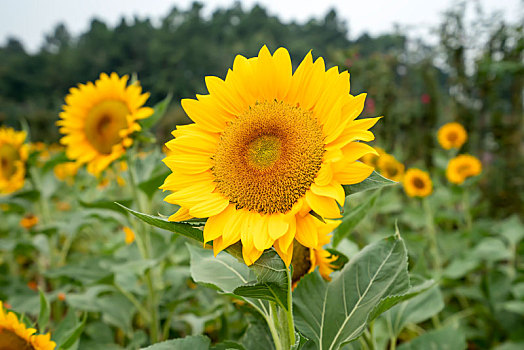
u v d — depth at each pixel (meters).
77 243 6.25
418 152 9.37
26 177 4.53
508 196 7.09
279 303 1.56
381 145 7.79
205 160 1.68
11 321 1.85
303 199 1.49
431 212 5.64
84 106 3.78
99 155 3.79
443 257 5.03
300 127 1.57
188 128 1.72
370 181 1.43
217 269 1.93
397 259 1.82
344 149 1.45
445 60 9.23
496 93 8.41
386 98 9.29
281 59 1.65
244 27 97.50
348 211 2.29
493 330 3.96
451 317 3.99
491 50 8.24
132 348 2.87
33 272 5.54
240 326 3.32
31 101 78.69
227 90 1.71
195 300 4.02
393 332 2.25
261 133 1.61
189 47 83.81
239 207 1.57
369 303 1.72
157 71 81.94
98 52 87.69
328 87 1.54
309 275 1.88
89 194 5.02
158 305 3.42
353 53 9.83
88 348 2.93
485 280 4.09
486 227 5.74
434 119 9.52
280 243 1.44
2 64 87.12
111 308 3.32
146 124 3.47
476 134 8.90
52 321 4.01
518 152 8.08
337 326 1.72
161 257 3.21
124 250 3.93
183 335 3.77
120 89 3.72
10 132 4.55
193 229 1.56
